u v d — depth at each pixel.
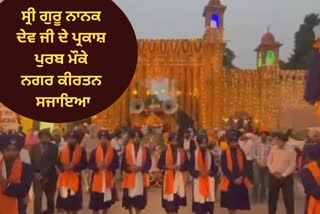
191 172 13.31
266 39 34.44
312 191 7.91
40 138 13.57
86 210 15.61
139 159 13.88
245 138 16.64
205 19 31.56
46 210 13.78
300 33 49.00
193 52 30.55
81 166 13.11
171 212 13.59
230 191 13.30
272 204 13.09
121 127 26.41
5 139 8.78
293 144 16.66
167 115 29.06
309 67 7.41
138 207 13.87
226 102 30.78
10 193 8.65
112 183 13.68
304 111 30.58
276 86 30.81
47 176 13.42
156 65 30.53
